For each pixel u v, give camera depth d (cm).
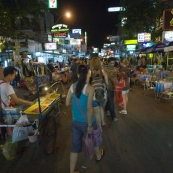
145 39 1625
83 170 303
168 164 313
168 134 429
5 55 1200
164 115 561
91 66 399
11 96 348
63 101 727
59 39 2480
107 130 456
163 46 995
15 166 318
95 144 270
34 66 520
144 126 478
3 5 819
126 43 2052
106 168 306
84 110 248
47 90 539
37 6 920
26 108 391
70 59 2053
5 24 843
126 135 427
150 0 1644
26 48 1382
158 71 989
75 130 259
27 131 330
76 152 262
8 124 342
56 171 302
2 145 362
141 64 1495
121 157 337
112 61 495
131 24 1769
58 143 396
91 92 239
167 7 1578
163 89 701
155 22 1692
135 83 1190
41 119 342
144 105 678
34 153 358
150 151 356
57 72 1170
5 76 351
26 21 1012
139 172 294
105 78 411
